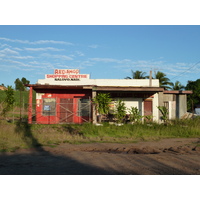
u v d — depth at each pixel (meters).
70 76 21.23
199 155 8.91
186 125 18.25
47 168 6.48
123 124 17.84
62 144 11.00
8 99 19.27
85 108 20.36
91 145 10.96
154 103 20.92
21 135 12.51
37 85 19.03
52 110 20.55
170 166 6.96
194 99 41.19
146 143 12.00
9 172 6.00
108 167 6.66
